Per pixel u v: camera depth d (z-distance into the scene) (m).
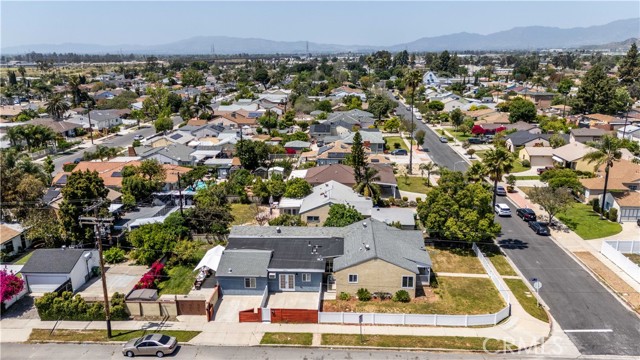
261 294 44.84
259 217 64.88
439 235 56.53
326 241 49.72
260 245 48.88
